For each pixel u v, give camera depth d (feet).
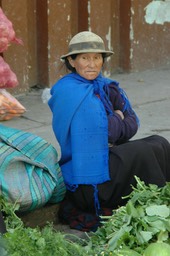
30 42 29.60
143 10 33.32
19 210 15.79
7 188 15.30
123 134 17.20
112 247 13.99
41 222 17.29
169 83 32.22
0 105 18.10
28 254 12.90
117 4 32.96
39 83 30.25
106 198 16.90
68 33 30.22
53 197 17.04
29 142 16.42
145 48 34.01
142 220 14.14
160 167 17.31
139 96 29.68
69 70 17.87
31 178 15.74
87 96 16.79
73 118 16.76
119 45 33.53
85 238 16.78
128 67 33.63
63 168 17.33
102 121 16.72
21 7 28.32
